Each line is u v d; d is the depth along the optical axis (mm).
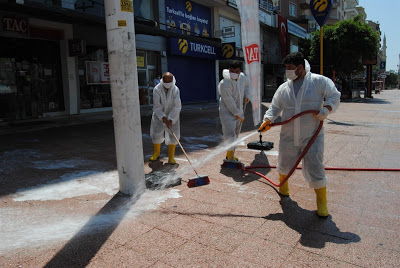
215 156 6000
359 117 12133
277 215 3412
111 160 5594
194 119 11664
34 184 4273
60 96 11859
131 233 2979
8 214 3336
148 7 15656
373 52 22609
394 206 3662
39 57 11102
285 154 3611
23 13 9398
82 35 12125
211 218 3318
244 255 2631
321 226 3160
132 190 3920
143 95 15688
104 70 13305
